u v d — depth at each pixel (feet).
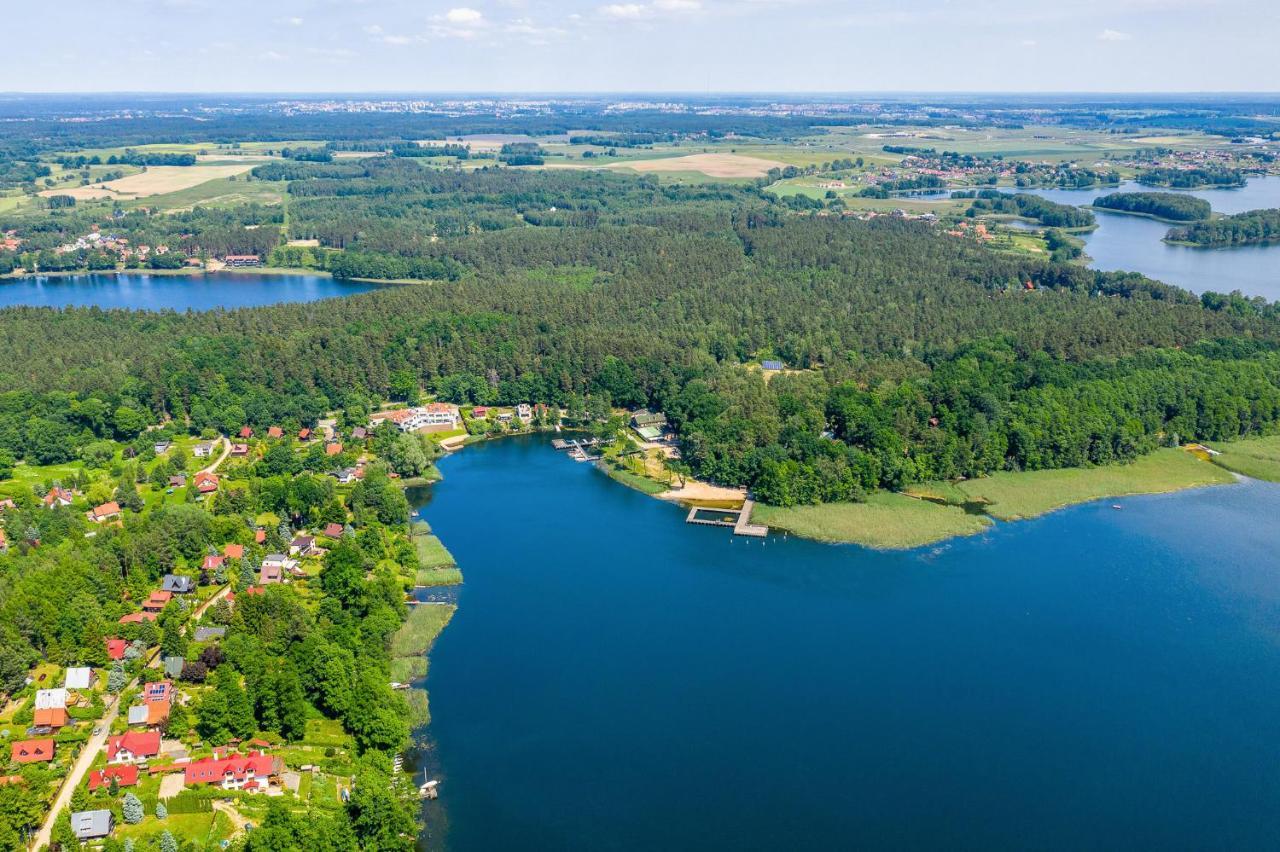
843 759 555.69
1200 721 591.37
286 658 595.47
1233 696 615.98
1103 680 631.15
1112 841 497.05
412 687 619.67
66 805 488.44
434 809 513.86
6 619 602.44
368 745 547.49
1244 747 568.41
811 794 527.81
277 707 554.87
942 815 513.86
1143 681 630.33
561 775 540.11
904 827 505.25
